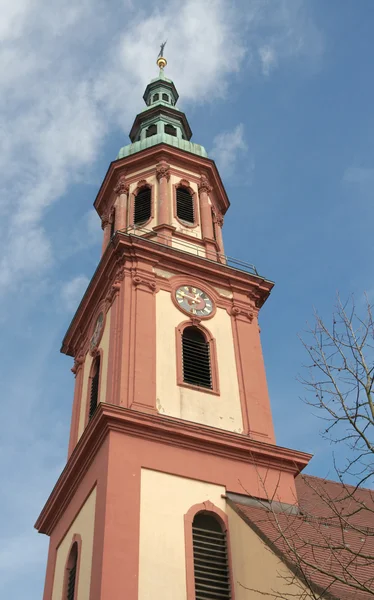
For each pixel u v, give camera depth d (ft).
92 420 73.00
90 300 97.50
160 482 69.82
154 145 112.78
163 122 126.00
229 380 84.69
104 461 69.46
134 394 76.59
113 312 86.94
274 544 60.90
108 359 83.92
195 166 113.39
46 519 84.43
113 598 59.36
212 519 70.95
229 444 75.41
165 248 92.63
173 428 73.31
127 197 108.88
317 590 51.16
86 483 73.61
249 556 64.44
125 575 61.16
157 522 66.59
